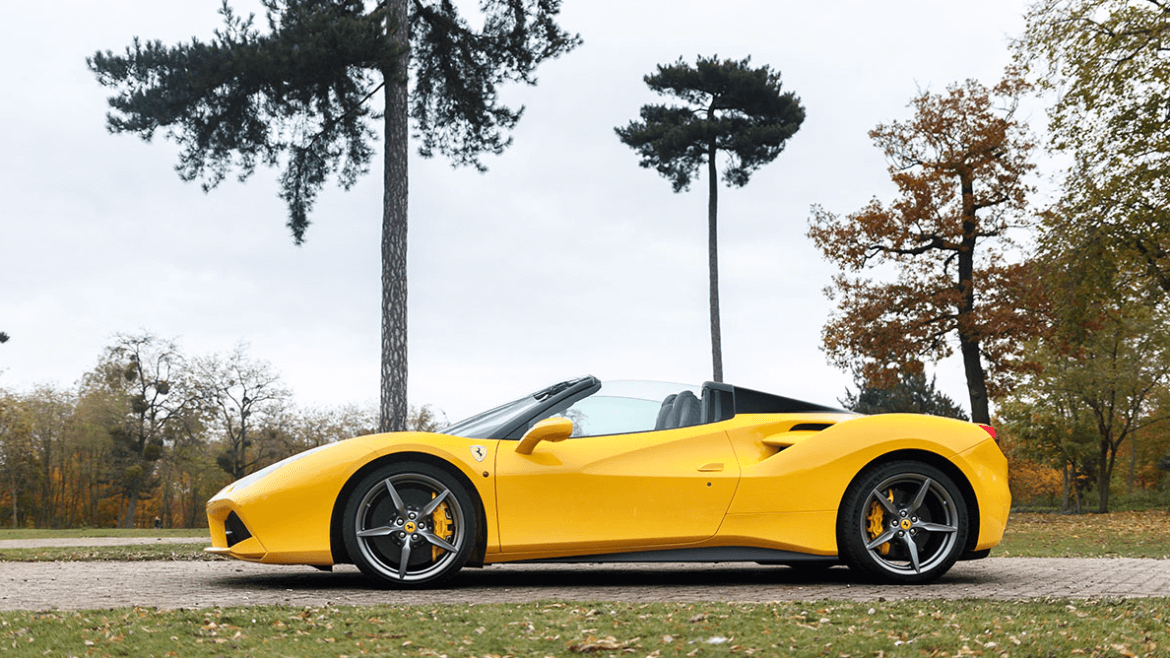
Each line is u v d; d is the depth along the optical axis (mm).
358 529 4605
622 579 5230
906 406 64375
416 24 18609
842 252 29828
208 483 54344
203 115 16484
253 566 6262
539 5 18250
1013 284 28109
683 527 4812
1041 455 46281
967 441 5105
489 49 18406
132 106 16016
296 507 4582
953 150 29250
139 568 6254
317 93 16484
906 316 29312
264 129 16844
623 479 4793
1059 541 12508
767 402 5234
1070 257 22094
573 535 4711
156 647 2969
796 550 4891
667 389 5211
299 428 52938
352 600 4188
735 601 4039
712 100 32938
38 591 4621
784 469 4934
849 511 4914
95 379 50750
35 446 52750
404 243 16422
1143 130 20891
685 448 4945
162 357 50406
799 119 31906
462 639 3094
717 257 32094
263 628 3297
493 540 4648
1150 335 35031
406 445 4660
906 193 29031
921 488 4984
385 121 16719
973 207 29203
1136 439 47125
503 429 4902
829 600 4027
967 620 3395
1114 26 21281
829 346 30016
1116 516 28438
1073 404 40062
